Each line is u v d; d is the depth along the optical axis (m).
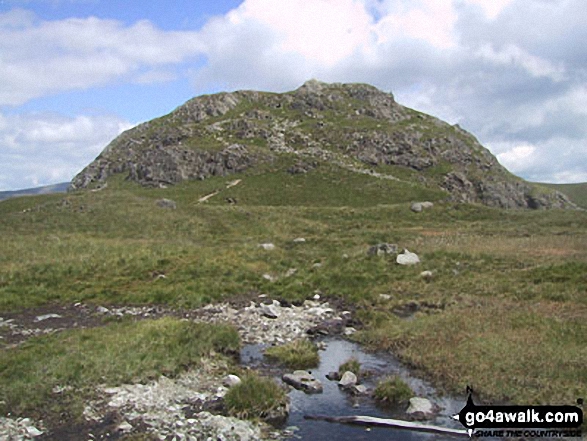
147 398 14.64
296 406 14.77
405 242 46.12
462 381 15.83
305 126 167.50
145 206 68.50
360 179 127.56
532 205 141.88
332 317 25.41
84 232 54.34
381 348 20.23
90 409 13.81
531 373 15.77
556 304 23.73
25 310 26.30
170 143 158.88
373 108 183.88
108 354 17.28
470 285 28.73
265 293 30.22
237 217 65.44
